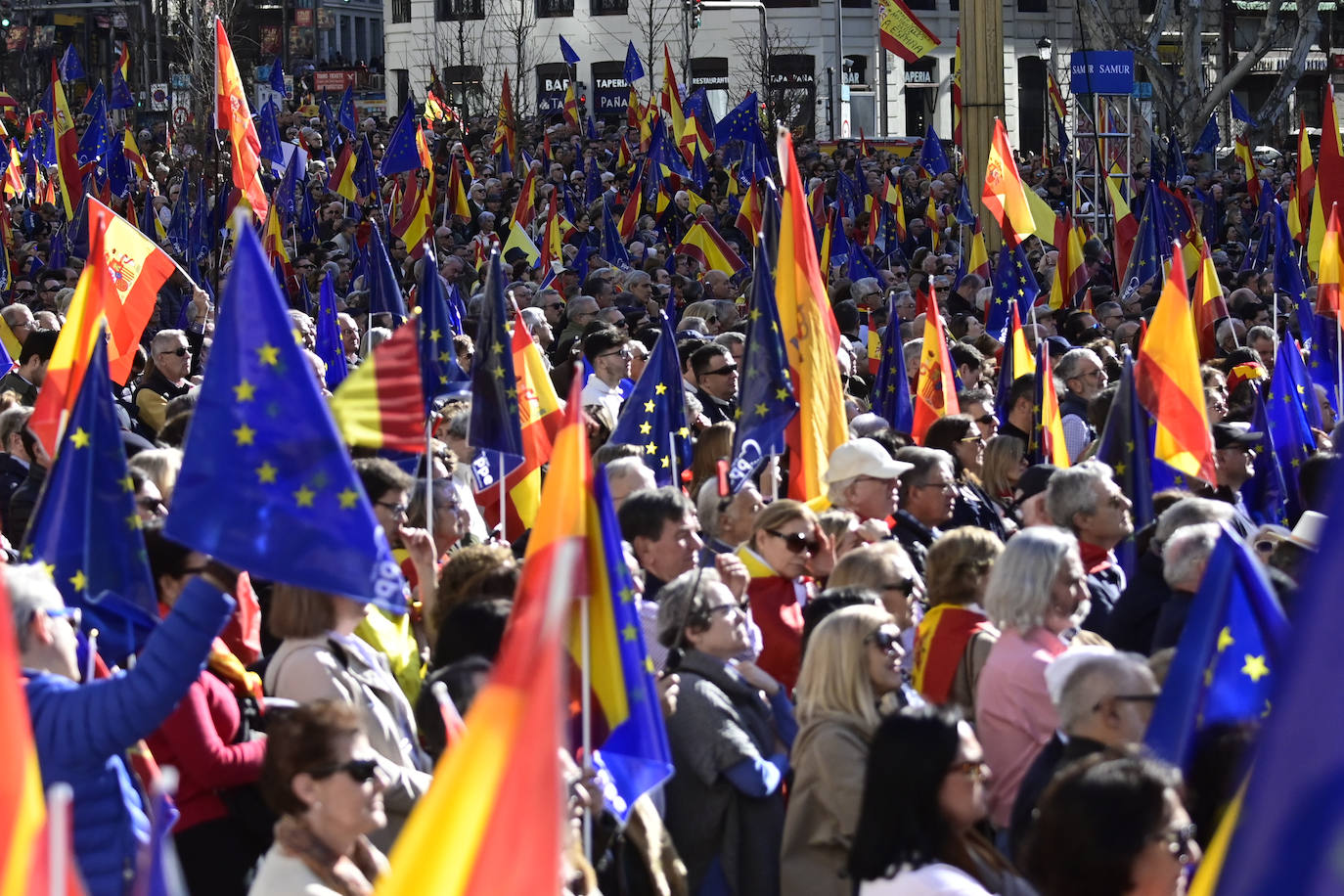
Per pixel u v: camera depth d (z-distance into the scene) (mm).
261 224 49188
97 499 18609
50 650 16328
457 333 49969
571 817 16703
